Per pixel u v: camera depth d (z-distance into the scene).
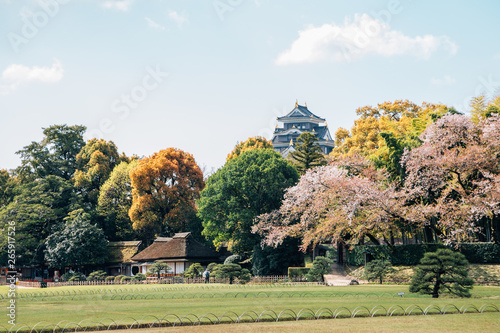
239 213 68.44
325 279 54.78
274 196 68.25
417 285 32.00
